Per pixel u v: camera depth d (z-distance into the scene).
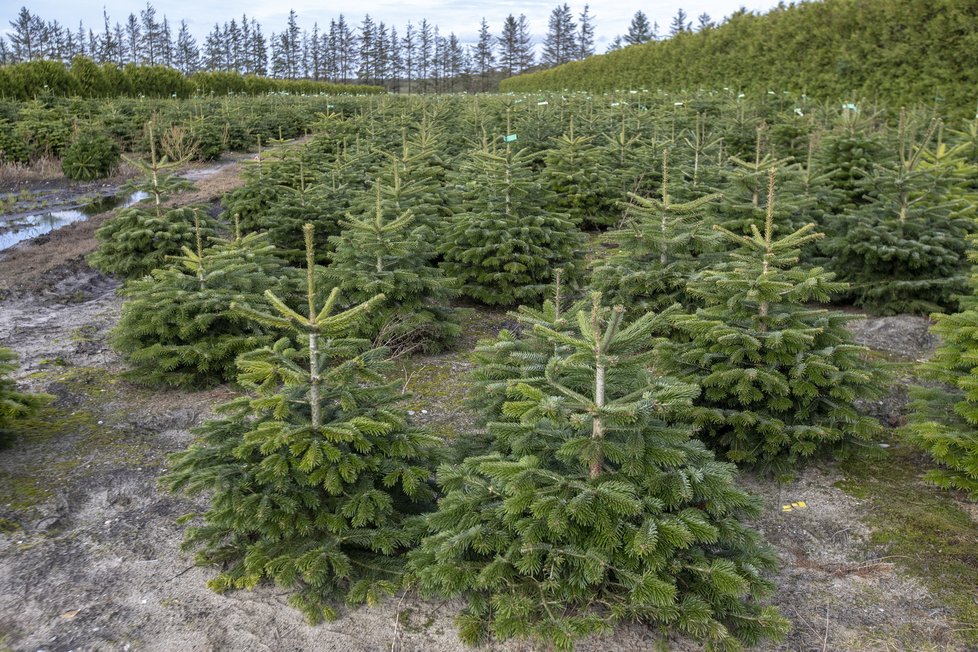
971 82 15.55
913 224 7.85
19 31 68.62
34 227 13.88
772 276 4.78
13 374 6.77
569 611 3.41
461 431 5.71
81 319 8.65
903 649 3.42
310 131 26.84
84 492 4.82
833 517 4.59
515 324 8.32
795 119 13.61
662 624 3.44
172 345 6.37
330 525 3.68
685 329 5.33
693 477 3.37
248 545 3.95
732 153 13.15
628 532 3.19
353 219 6.75
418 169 10.40
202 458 3.85
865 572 4.04
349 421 3.76
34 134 20.22
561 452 3.32
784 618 3.40
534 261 8.27
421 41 85.12
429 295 7.46
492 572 3.31
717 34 24.91
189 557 4.12
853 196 9.98
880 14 17.73
